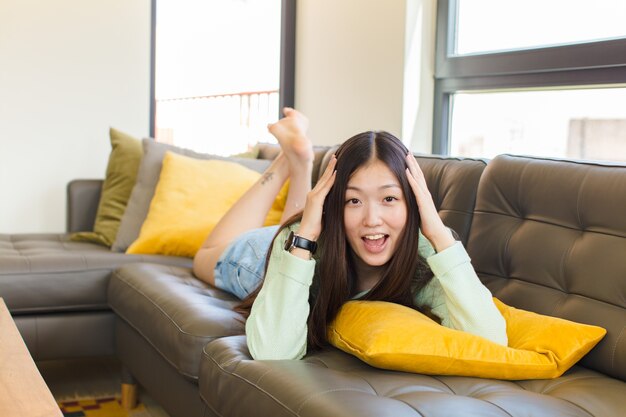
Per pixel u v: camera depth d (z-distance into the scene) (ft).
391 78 10.68
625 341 5.11
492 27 9.78
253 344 5.41
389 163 5.27
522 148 9.43
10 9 11.82
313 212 5.47
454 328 5.35
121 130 12.67
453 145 10.59
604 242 5.53
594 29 8.41
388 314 5.16
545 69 8.81
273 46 19.20
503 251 6.31
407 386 4.69
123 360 8.48
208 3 22.31
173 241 9.68
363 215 5.31
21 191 12.08
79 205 11.37
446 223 6.93
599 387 4.92
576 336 5.17
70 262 8.83
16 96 11.94
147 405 8.77
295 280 5.44
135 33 12.66
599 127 8.41
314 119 12.59
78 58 12.30
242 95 19.58
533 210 6.18
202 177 10.07
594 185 5.72
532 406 4.46
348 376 4.81
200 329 6.36
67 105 12.28
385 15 10.80
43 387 5.02
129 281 8.14
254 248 7.54
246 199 8.38
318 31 12.41
